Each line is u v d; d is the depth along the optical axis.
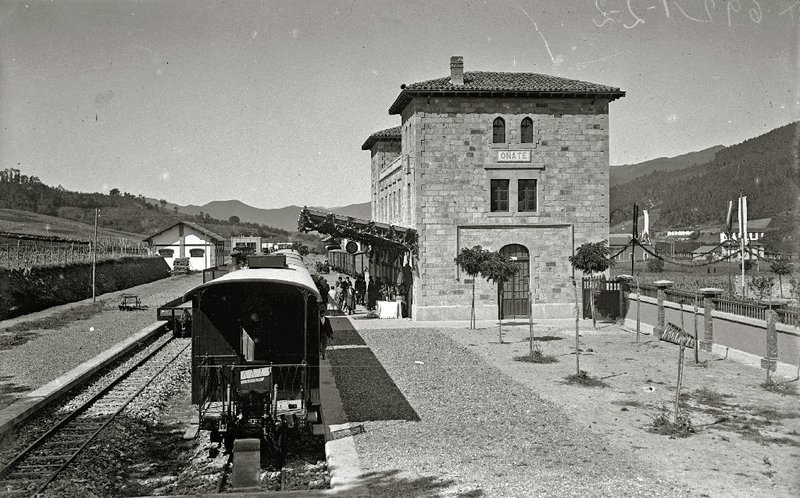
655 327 26.69
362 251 48.84
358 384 18.16
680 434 13.16
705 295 23.06
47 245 57.53
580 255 29.70
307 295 13.45
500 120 32.50
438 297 32.22
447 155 32.09
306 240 152.62
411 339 26.48
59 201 141.75
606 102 32.72
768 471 11.04
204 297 13.56
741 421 14.24
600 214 32.91
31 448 12.82
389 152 49.97
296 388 13.56
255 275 14.28
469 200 32.25
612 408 15.41
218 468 12.09
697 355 21.00
